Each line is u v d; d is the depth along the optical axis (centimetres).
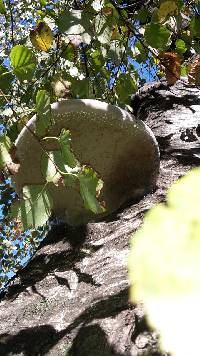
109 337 83
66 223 182
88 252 145
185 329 13
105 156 169
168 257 14
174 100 277
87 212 178
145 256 14
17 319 115
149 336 74
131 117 166
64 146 121
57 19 166
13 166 138
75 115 158
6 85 161
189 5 242
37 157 163
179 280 13
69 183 120
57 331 100
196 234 14
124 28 229
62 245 160
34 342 100
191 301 13
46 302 120
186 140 227
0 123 195
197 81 209
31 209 119
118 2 234
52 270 142
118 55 207
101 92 240
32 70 136
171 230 14
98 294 108
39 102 127
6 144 130
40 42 179
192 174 16
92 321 94
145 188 180
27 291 131
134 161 174
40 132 127
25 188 120
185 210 15
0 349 101
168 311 13
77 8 221
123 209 172
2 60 269
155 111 276
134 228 147
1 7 190
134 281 14
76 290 121
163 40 195
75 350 88
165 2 191
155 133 242
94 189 118
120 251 135
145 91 304
